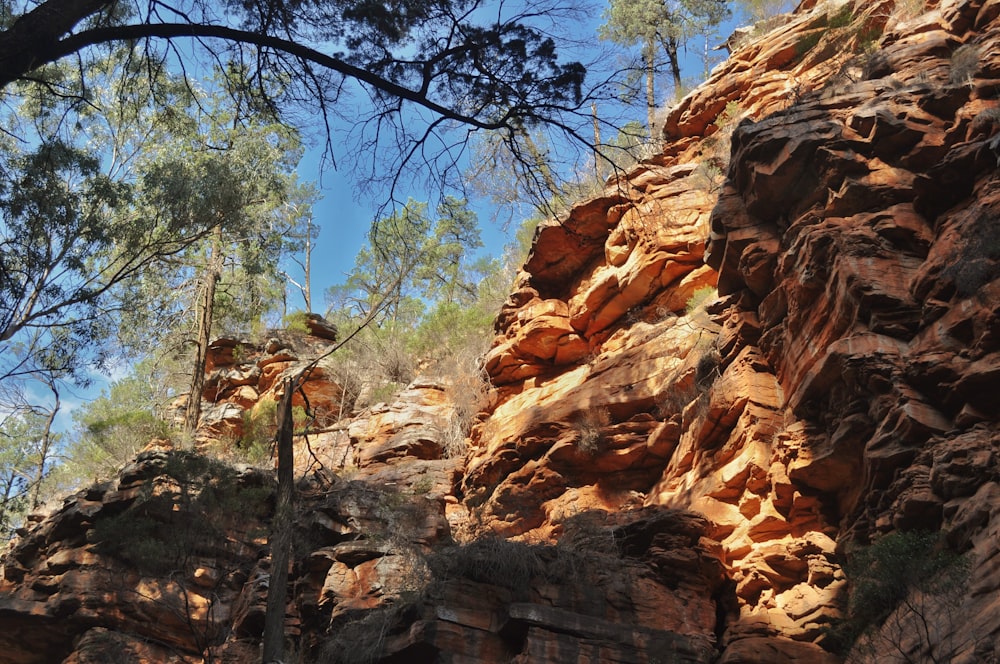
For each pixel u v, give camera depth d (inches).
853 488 579.8
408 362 1334.9
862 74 722.8
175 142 727.1
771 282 671.8
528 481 818.2
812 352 606.5
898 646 432.8
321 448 1159.0
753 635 570.3
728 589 619.2
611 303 886.4
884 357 543.5
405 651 567.8
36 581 804.0
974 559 443.5
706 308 746.2
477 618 573.9
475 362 1067.3
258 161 850.1
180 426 1304.1
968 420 504.7
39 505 1072.8
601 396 806.5
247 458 1155.3
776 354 658.2
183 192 615.2
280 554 464.8
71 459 1229.7
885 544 482.0
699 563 619.8
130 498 824.3
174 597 781.3
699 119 975.0
